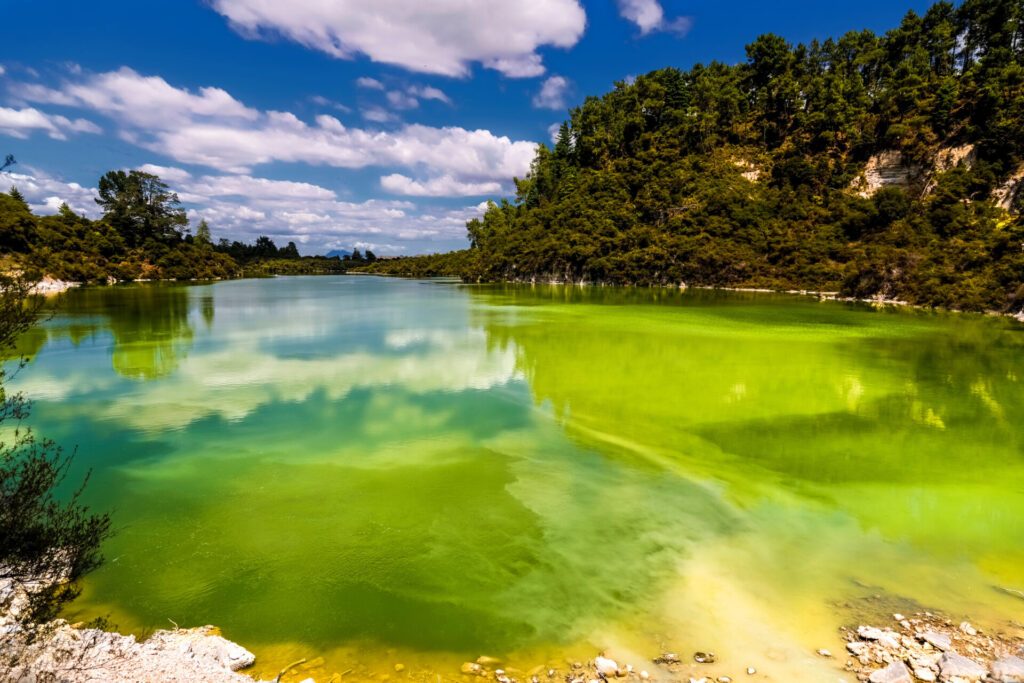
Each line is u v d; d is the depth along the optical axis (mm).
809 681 6352
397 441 15734
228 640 7176
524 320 43062
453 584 8812
